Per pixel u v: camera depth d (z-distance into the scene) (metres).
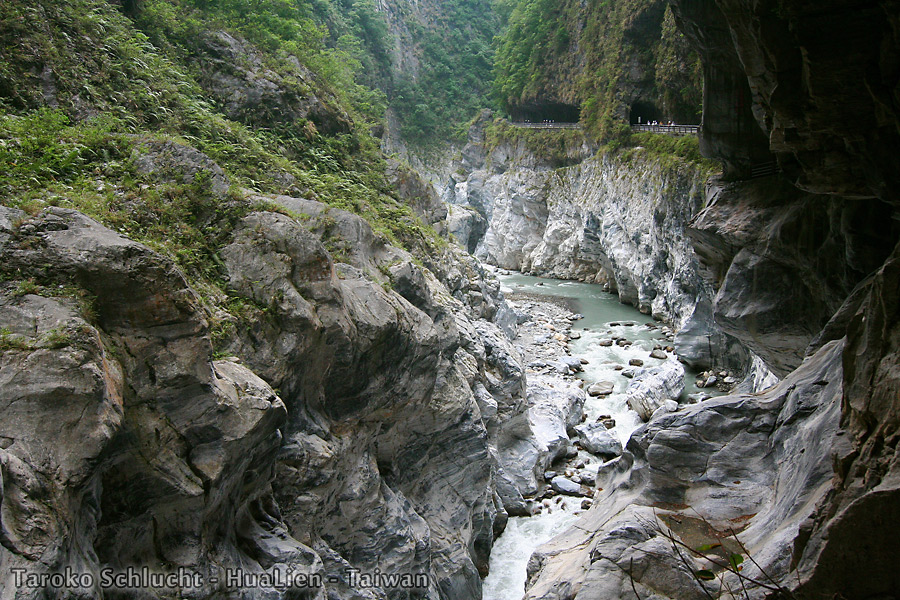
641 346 29.94
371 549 11.19
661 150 34.75
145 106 14.77
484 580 15.06
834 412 8.57
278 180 15.50
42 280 6.75
